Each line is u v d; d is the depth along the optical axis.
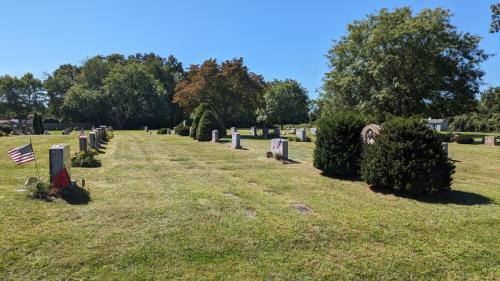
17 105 86.44
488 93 44.03
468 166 16.83
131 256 5.49
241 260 5.51
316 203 8.75
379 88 36.88
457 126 69.94
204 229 6.61
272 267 5.32
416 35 34.72
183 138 33.31
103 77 81.69
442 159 9.64
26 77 88.12
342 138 12.23
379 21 38.19
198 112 33.44
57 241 5.91
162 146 24.22
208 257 5.56
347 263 5.53
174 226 6.72
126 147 23.17
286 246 6.03
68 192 8.66
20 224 6.52
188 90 44.06
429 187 9.43
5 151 18.91
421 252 6.00
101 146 23.42
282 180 11.75
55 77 85.31
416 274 5.32
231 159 17.14
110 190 9.49
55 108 84.06
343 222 7.25
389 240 6.44
